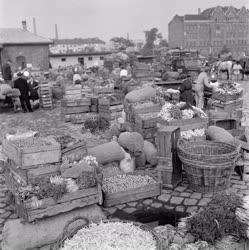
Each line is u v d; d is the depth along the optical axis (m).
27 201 5.03
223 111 9.52
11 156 5.86
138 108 9.10
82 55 51.22
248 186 6.75
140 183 6.50
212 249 4.26
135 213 5.84
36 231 4.95
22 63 39.16
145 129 8.65
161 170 6.76
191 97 12.45
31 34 40.53
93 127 10.88
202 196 6.39
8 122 13.97
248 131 10.30
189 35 79.81
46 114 15.49
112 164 7.29
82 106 13.06
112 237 4.04
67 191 5.27
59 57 49.84
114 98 12.63
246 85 22.78
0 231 5.37
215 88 12.06
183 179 7.24
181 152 6.57
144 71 23.55
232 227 4.45
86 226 4.33
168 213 5.82
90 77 22.50
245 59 28.39
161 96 11.55
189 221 4.63
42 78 22.72
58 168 5.73
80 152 6.31
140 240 3.96
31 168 5.55
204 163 6.19
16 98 16.28
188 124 7.85
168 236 4.46
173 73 21.20
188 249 4.21
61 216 5.27
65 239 4.07
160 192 6.43
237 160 7.04
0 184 7.14
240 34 78.75
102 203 6.06
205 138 7.78
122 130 9.73
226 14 78.38
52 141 5.93
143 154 7.86
